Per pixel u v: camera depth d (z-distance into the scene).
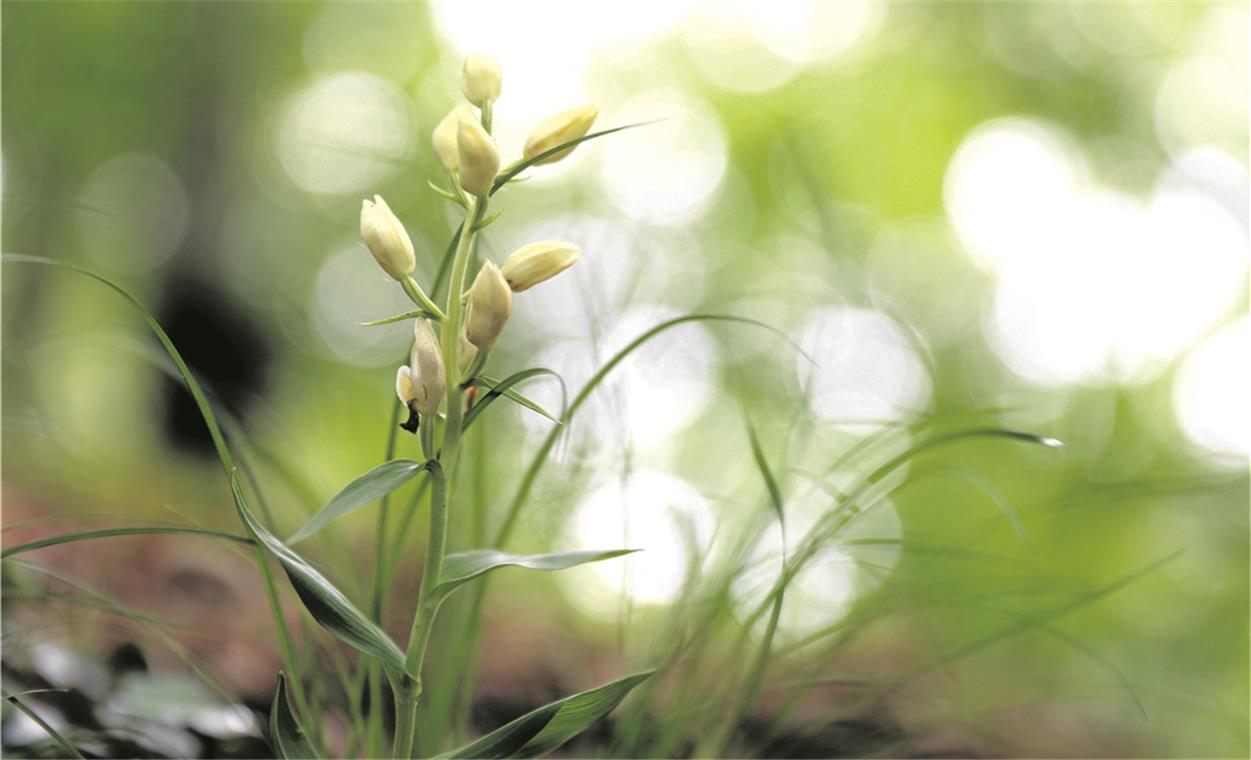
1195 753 3.31
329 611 0.98
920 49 9.66
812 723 1.66
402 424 1.05
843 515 1.55
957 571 1.90
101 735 1.52
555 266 1.07
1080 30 9.50
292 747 0.99
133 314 6.44
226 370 6.33
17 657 1.57
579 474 1.90
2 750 1.44
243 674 2.13
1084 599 1.54
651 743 1.54
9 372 2.41
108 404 5.86
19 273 6.29
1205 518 6.25
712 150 9.55
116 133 7.60
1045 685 2.31
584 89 9.12
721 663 1.54
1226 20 9.21
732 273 5.70
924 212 9.33
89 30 7.52
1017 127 9.59
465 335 1.05
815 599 2.20
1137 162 9.25
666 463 2.48
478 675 2.53
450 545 1.70
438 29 8.84
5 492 3.26
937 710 1.98
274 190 8.08
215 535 1.04
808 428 1.94
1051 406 6.87
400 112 8.45
